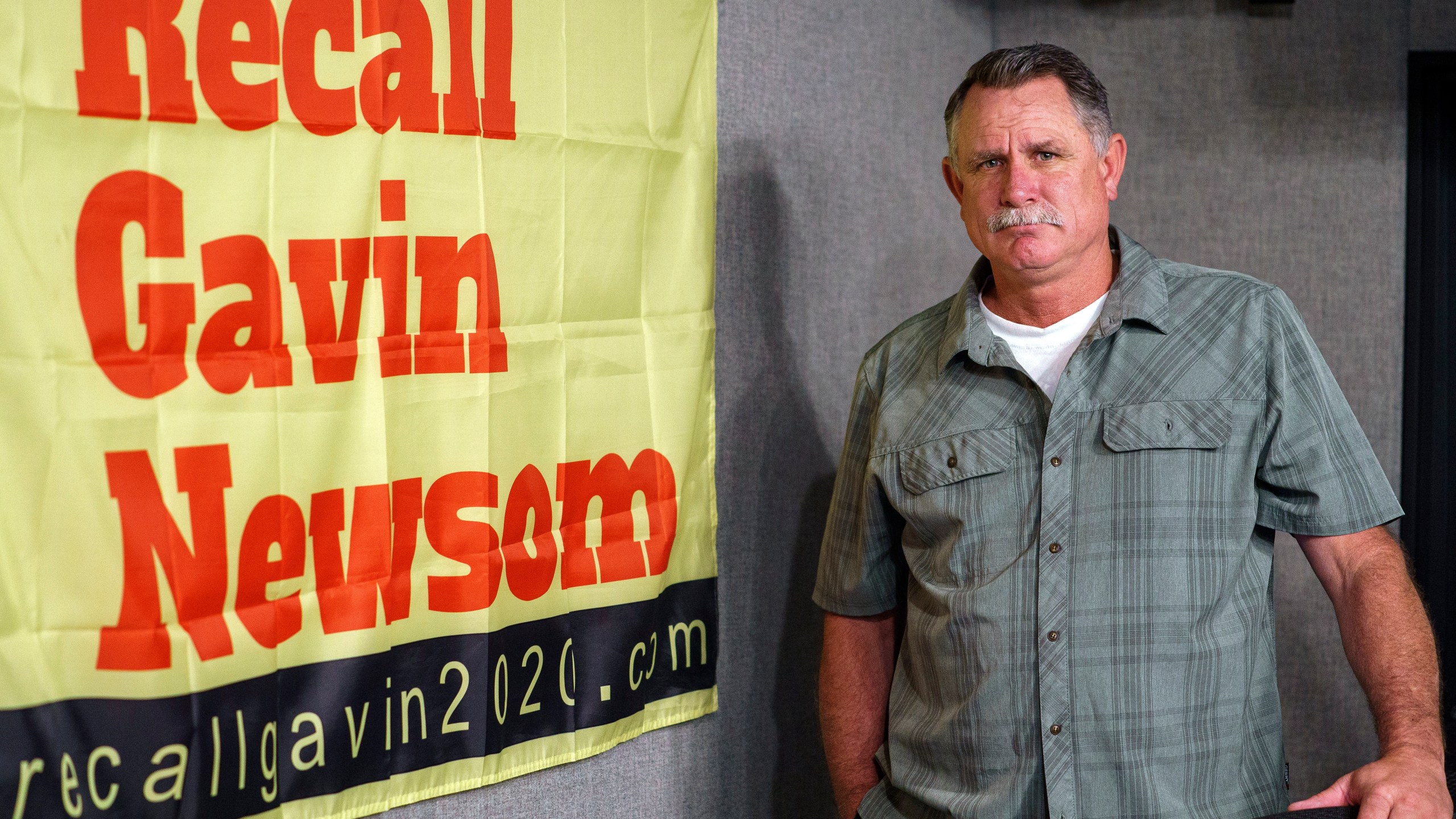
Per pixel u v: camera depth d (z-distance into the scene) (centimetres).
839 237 199
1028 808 133
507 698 136
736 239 176
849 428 164
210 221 108
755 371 181
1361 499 133
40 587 99
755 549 182
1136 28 225
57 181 99
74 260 100
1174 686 129
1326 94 218
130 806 103
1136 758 129
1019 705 133
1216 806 130
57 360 99
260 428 112
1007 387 143
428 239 126
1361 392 219
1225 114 221
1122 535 132
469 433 130
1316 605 217
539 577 140
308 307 116
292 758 115
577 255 143
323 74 116
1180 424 132
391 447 123
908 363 155
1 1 95
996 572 137
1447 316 233
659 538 155
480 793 137
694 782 171
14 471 97
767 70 181
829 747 163
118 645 102
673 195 156
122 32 102
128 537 103
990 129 137
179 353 106
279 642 114
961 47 231
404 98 123
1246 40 220
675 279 157
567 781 149
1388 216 218
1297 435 133
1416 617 129
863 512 155
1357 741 217
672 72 155
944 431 145
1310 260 219
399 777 125
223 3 108
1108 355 138
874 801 153
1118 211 227
